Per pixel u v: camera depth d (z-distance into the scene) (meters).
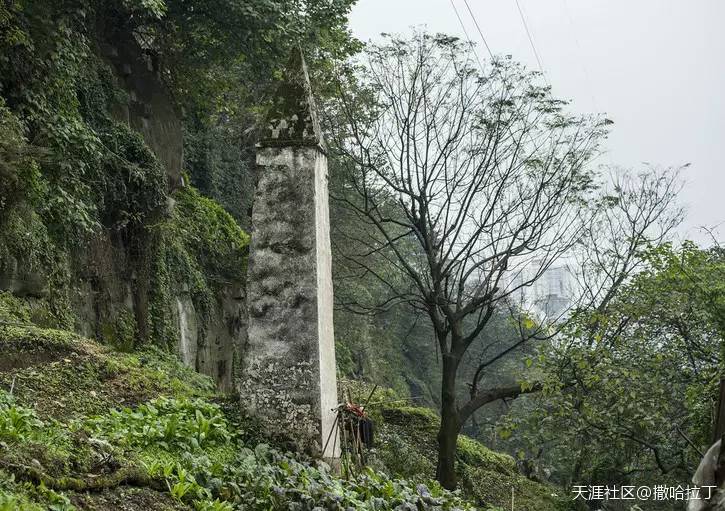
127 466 7.10
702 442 17.05
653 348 18.03
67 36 16.97
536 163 20.53
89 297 16.61
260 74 23.22
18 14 15.95
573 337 18.05
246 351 10.03
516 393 19.64
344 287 32.56
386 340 40.75
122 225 17.92
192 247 22.09
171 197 21.86
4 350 10.83
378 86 21.23
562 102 20.83
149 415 9.05
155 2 18.97
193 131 29.64
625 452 19.11
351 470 9.92
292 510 7.82
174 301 19.94
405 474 19.45
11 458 6.18
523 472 26.45
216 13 21.39
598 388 17.70
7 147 13.45
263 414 9.88
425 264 28.19
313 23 22.34
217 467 8.15
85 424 8.49
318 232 10.27
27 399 9.52
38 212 14.94
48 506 5.92
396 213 31.61
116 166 17.98
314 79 21.83
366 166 21.20
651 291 17.97
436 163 20.81
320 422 9.84
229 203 31.78
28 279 13.91
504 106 20.78
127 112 20.20
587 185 20.62
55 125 16.03
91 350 11.75
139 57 21.62
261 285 10.09
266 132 10.29
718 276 18.08
